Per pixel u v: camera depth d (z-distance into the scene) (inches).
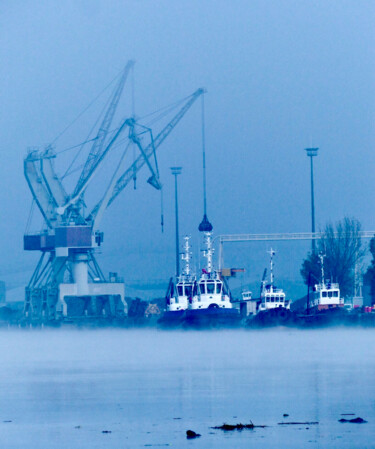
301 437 7391.7
